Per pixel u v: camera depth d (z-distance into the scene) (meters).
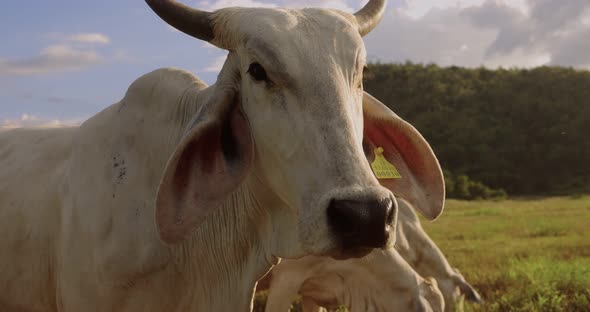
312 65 2.50
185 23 2.91
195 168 2.80
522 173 53.81
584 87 72.88
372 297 5.00
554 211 21.72
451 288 5.96
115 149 3.35
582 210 22.22
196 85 3.38
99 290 3.16
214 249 3.27
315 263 5.20
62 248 3.32
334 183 2.31
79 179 3.38
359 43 2.65
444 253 10.22
